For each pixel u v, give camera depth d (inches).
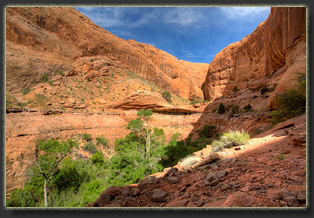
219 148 229.0
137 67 3459.6
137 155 764.6
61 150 727.7
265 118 690.2
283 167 100.9
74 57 2507.4
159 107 2165.4
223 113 1540.4
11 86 1547.7
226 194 83.9
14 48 1736.0
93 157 1022.4
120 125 1787.6
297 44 616.7
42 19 2153.1
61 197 663.8
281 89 577.3
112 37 3319.4
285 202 67.7
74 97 1916.8
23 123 1095.0
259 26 1774.1
